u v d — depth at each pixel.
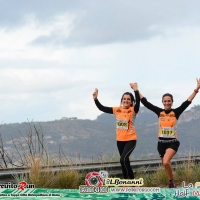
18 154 14.54
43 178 12.62
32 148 14.47
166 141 12.45
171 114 12.49
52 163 14.20
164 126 12.51
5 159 14.69
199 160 16.56
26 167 13.94
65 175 12.93
